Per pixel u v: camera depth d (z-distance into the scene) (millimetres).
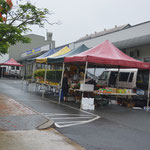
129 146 4926
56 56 13602
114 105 11469
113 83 13328
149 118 8352
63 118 7398
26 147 4332
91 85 9852
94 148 4645
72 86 11117
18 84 21250
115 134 5840
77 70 14430
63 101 11469
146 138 5633
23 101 10422
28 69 26219
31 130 5555
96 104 10539
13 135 5012
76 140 5113
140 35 15016
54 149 4387
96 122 7109
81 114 8289
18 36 7816
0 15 6316
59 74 16500
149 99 10977
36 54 32438
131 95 11547
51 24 8602
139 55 16500
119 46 16984
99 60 9562
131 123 7309
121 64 9789
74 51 12320
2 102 9305
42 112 8102
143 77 11617
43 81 14516
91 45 19906
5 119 6367
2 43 7613
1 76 36938
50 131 5727
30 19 8258
